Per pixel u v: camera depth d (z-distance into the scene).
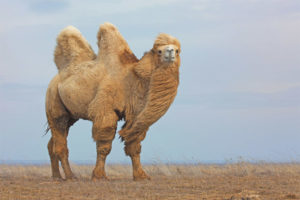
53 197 14.73
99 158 19.77
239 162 24.75
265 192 15.05
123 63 19.66
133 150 19.72
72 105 20.91
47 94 22.67
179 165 28.25
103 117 19.17
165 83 18.00
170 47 17.70
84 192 15.81
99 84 19.73
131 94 19.23
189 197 14.20
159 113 18.17
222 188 16.38
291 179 18.77
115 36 20.25
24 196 14.97
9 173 26.39
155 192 15.52
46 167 32.59
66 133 22.66
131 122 19.30
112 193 15.45
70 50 21.62
